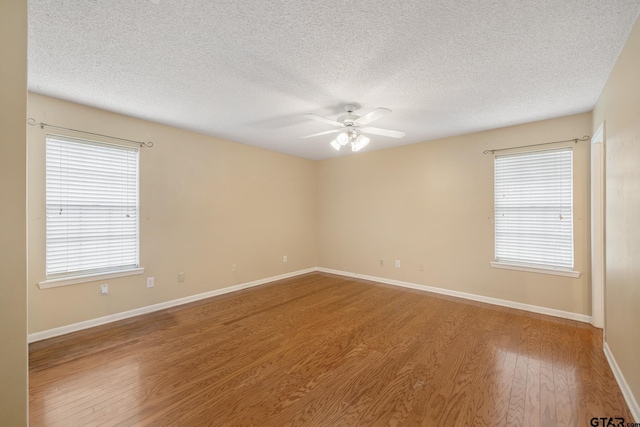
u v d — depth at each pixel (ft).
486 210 13.02
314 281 16.94
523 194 12.10
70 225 9.88
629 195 6.23
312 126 12.41
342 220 18.53
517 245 12.27
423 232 14.99
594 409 5.97
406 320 10.87
